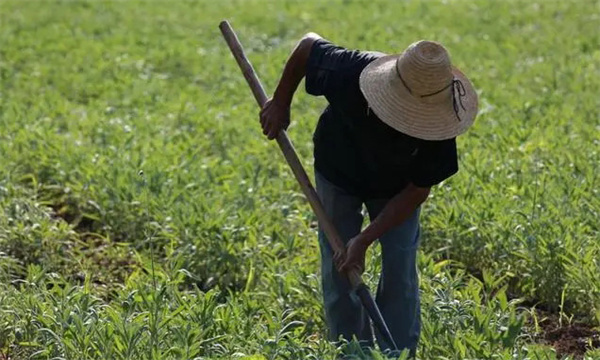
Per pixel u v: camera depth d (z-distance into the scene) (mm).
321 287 17750
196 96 34094
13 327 16734
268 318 16625
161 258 21406
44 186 24609
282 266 19703
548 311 19281
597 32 43406
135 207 22484
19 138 27016
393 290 15703
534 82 34719
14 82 35531
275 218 22469
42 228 21344
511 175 23484
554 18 47188
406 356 13914
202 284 20219
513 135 26875
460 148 25938
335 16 48562
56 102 32125
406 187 15031
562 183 22578
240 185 23766
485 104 30500
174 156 25734
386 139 14711
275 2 52750
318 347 15391
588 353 16219
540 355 15438
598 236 20000
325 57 15109
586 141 26641
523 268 19938
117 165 24281
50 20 47406
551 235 19703
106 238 22109
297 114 31422
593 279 18609
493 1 51344
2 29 44750
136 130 28453
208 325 16219
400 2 52000
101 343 15336
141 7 51281
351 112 14828
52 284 20172
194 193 22906
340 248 15250
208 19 48469
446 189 22188
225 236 20281
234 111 31531
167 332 15867
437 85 14047
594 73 35281
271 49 41656
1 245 21031
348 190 15727
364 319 16359
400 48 40500
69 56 39812
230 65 38719
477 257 20672
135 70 38250
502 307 16844
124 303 16391
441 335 16125
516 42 41938
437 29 44781
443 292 17219
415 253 15820
